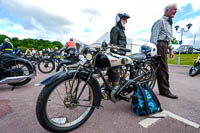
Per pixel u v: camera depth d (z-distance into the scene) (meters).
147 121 1.71
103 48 1.74
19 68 3.05
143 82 2.14
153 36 2.57
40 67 5.83
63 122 1.58
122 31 2.85
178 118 1.78
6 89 3.06
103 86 2.05
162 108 2.08
